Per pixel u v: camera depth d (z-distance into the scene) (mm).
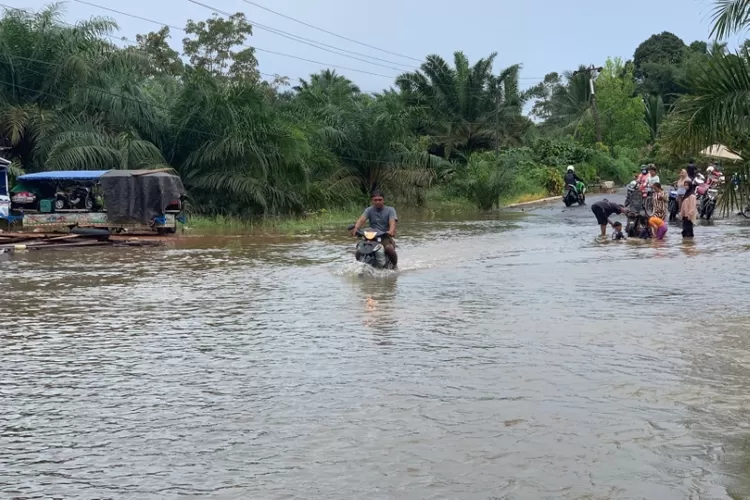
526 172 48156
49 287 11609
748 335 7613
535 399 5566
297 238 21109
